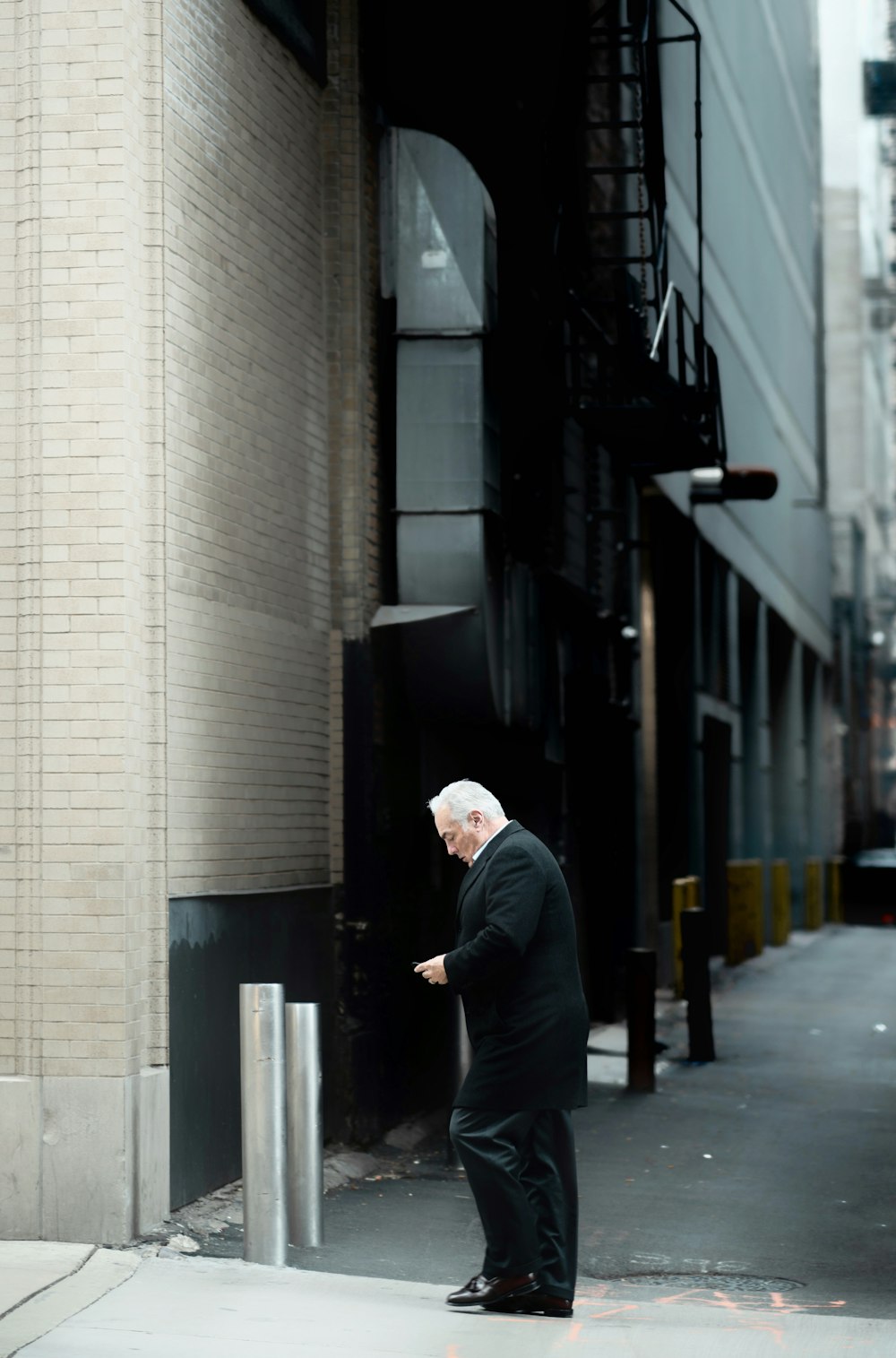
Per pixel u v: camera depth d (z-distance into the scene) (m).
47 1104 7.40
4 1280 6.67
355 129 10.69
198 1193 8.25
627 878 19.16
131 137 7.82
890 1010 19.02
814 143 42.47
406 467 10.95
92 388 7.63
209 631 8.59
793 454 37.50
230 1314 6.20
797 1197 9.20
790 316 36.97
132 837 7.56
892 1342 6.05
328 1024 10.22
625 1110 12.07
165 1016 7.79
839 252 66.69
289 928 9.60
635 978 12.96
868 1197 9.21
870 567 70.50
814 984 22.47
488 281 11.23
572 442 16.44
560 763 15.55
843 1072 14.03
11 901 7.50
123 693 7.53
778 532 34.47
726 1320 6.44
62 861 7.46
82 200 7.69
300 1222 7.61
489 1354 5.68
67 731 7.51
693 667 23.92
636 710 20.03
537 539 13.68
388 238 11.09
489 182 13.11
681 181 21.48
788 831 37.66
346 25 10.73
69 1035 7.41
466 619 10.82
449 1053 10.08
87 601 7.56
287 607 9.80
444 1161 10.16
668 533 23.16
